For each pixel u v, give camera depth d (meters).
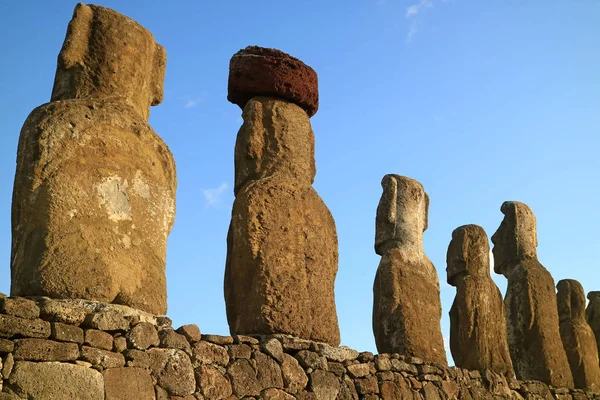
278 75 9.88
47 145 7.50
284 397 8.40
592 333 13.76
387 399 9.51
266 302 8.78
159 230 7.98
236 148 9.69
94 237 7.45
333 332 9.23
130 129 7.98
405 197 11.16
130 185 7.83
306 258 9.23
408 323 10.43
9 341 6.57
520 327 12.55
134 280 7.58
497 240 13.30
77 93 8.00
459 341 11.41
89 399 6.82
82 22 8.15
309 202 9.51
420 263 10.94
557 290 13.90
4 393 6.44
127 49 8.27
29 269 7.16
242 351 8.21
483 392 11.01
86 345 6.96
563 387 12.33
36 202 7.36
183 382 7.57
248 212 9.05
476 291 11.62
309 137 10.00
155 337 7.48
